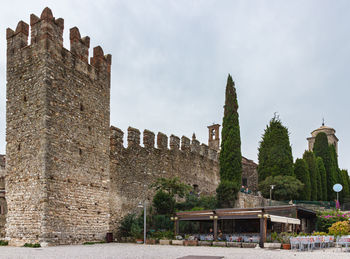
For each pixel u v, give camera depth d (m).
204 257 15.73
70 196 25.53
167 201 33.22
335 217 34.81
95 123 29.16
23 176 24.80
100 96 30.20
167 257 16.12
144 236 26.89
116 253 18.09
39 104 24.98
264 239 22.95
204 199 38.56
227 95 45.25
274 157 51.16
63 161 25.39
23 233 23.94
